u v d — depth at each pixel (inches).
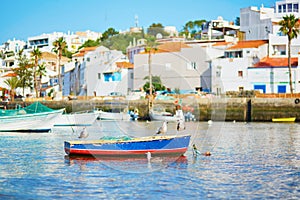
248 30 2824.8
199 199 512.4
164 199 511.8
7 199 510.3
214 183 586.2
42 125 1346.0
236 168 686.5
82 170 670.5
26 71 3016.7
